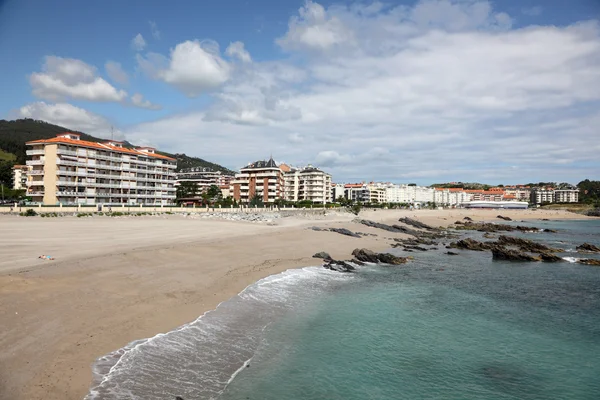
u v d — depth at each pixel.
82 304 16.69
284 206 134.00
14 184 138.62
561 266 41.03
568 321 22.08
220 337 16.45
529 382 14.57
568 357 17.00
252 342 16.45
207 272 26.59
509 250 46.16
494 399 13.16
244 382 13.06
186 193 150.00
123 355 13.39
